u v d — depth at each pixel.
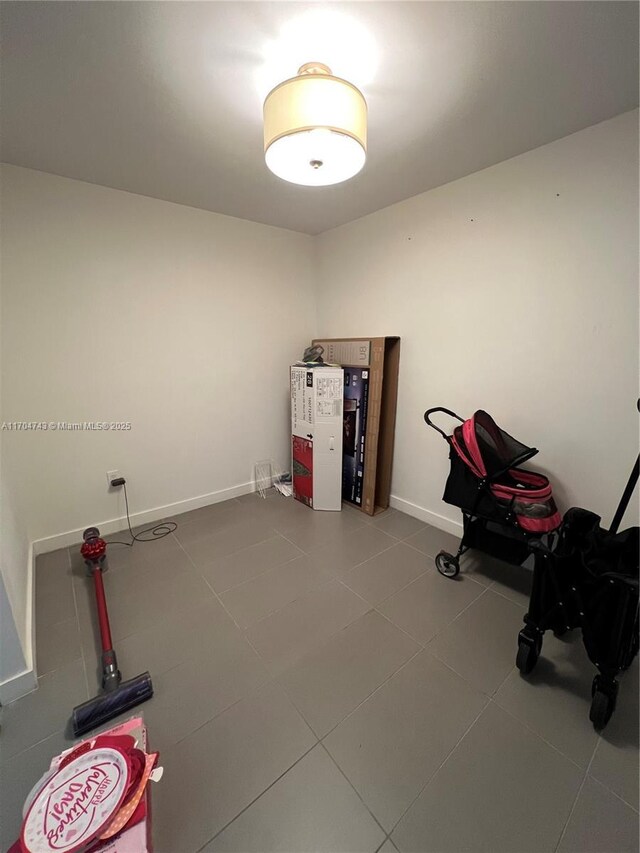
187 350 2.70
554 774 1.11
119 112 1.47
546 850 0.94
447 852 0.94
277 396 3.29
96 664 1.52
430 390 2.50
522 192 1.85
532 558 2.10
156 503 2.75
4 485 1.68
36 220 2.01
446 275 2.27
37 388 2.15
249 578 2.06
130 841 0.79
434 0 0.98
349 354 2.89
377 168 1.98
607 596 1.16
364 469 2.86
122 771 0.87
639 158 1.49
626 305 1.60
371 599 1.88
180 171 2.00
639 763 1.13
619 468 1.71
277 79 1.29
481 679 1.43
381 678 1.44
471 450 1.83
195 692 1.38
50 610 1.82
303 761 1.15
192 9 1.01
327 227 3.03
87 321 2.25
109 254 2.26
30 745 1.21
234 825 1.00
